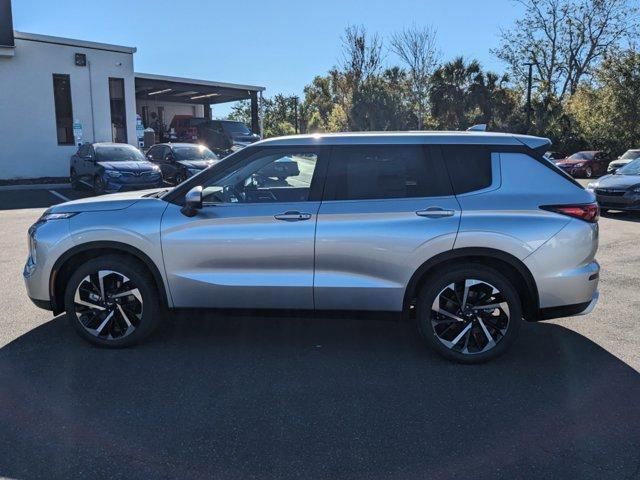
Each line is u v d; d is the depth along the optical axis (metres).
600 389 4.01
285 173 4.76
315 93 52.53
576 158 32.62
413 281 4.38
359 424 3.51
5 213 13.23
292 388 4.04
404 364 4.48
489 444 3.27
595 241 4.38
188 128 29.12
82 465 3.05
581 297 4.35
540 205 4.32
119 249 4.63
